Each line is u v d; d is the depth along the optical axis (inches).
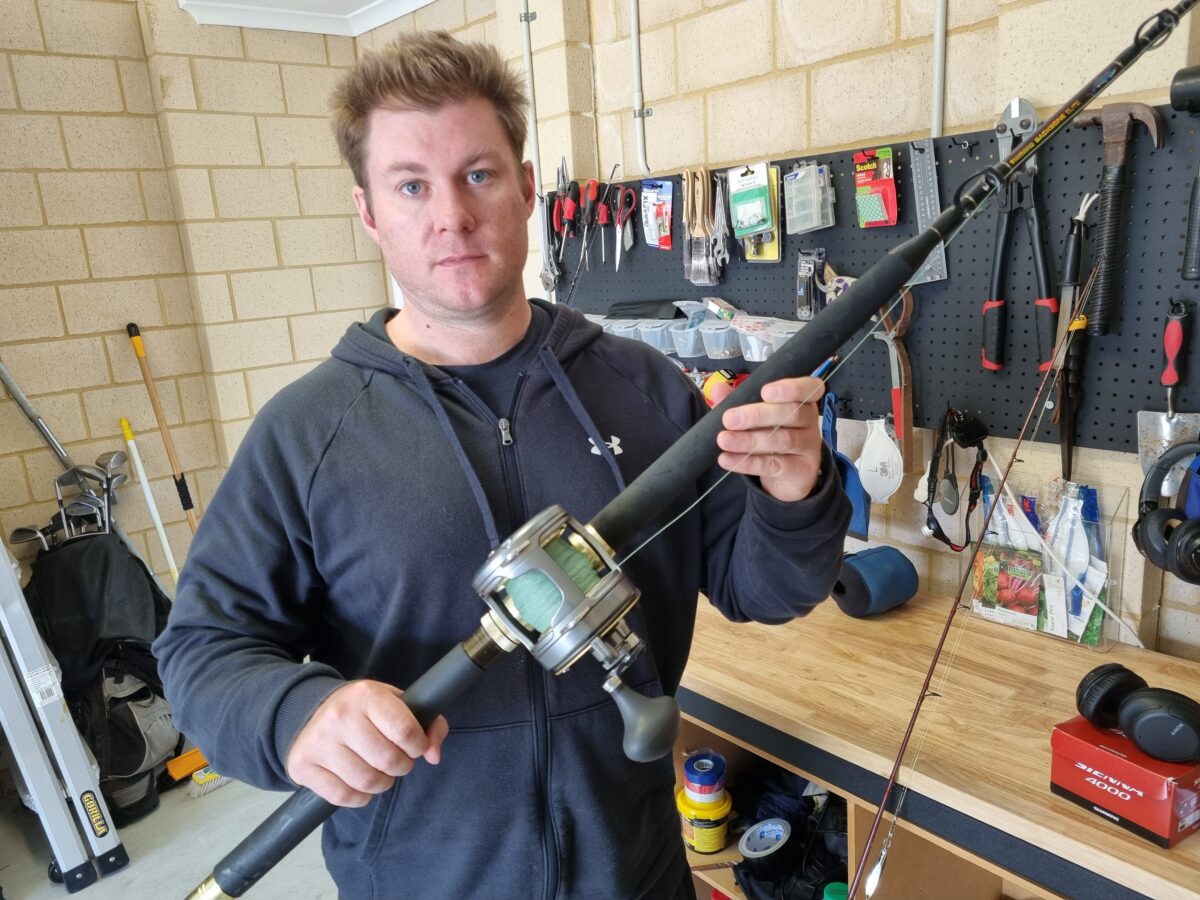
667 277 86.0
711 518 42.2
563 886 38.9
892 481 67.5
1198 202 50.4
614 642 29.1
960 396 65.9
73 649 98.0
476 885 38.8
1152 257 54.3
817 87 73.6
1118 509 59.0
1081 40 55.1
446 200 34.4
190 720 33.6
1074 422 59.5
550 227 94.8
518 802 37.6
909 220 66.6
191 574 37.3
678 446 32.1
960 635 62.5
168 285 119.3
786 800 71.7
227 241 120.4
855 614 65.9
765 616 39.6
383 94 33.9
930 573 71.8
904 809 47.9
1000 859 43.9
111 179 112.9
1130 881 39.0
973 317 63.9
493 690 37.1
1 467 107.9
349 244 132.9
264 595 37.0
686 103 84.5
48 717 87.0
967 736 49.8
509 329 39.2
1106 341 57.3
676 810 44.9
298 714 30.0
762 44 76.7
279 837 32.4
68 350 111.9
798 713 53.1
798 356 32.0
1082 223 56.2
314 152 127.1
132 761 99.9
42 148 107.2
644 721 28.6
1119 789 41.0
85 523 111.3
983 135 60.9
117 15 111.0
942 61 64.2
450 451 37.4
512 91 36.3
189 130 115.0
